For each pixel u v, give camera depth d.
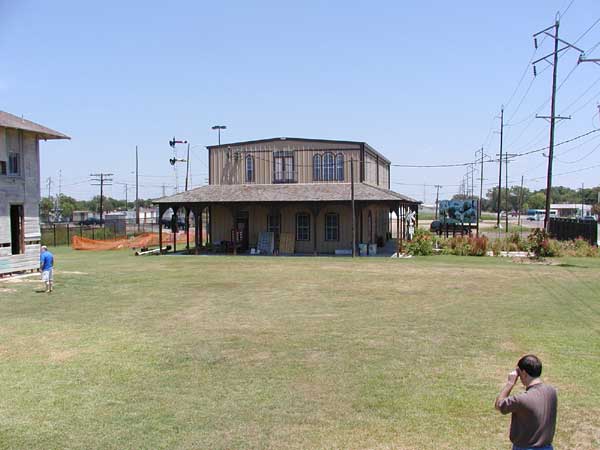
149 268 30.64
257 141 43.25
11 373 11.38
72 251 46.91
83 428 8.63
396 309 18.02
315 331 14.84
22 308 18.55
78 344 13.65
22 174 27.23
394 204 37.94
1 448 7.95
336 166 42.16
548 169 41.12
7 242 26.33
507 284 23.94
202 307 18.52
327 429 8.53
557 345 13.29
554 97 40.53
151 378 10.98
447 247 41.41
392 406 9.44
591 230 43.56
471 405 9.47
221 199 39.50
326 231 40.81
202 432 8.45
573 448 7.82
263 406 9.46
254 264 32.56
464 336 14.23
